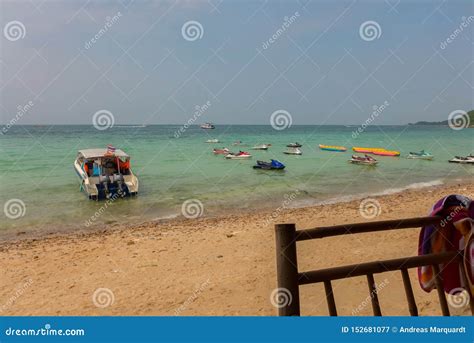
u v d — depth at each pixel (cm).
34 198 1975
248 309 710
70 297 808
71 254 1106
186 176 2666
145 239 1242
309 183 2409
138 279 898
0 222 1530
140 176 2661
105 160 2084
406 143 6378
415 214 1467
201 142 6238
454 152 4675
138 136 8150
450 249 418
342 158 3878
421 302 662
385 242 1064
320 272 340
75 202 1894
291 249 328
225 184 2367
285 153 4350
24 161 3438
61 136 8150
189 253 1078
